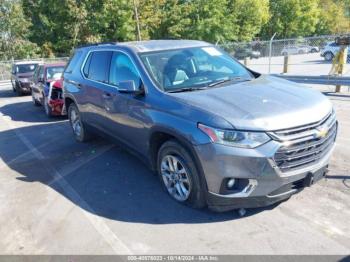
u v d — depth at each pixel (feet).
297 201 13.46
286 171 11.43
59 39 129.59
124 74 16.67
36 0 131.64
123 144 17.62
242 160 11.19
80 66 21.63
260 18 173.88
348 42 39.60
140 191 15.44
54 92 32.73
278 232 11.68
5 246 12.07
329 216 12.37
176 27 138.62
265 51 75.77
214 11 149.48
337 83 35.45
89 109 20.42
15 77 57.11
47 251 11.62
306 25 209.77
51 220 13.55
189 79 15.11
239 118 11.40
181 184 13.62
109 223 13.03
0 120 34.88
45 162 20.34
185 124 12.36
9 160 21.27
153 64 15.51
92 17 120.88
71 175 17.97
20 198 15.65
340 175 15.40
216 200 12.07
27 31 126.72
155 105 13.94
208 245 11.32
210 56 16.98
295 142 11.31
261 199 11.64
